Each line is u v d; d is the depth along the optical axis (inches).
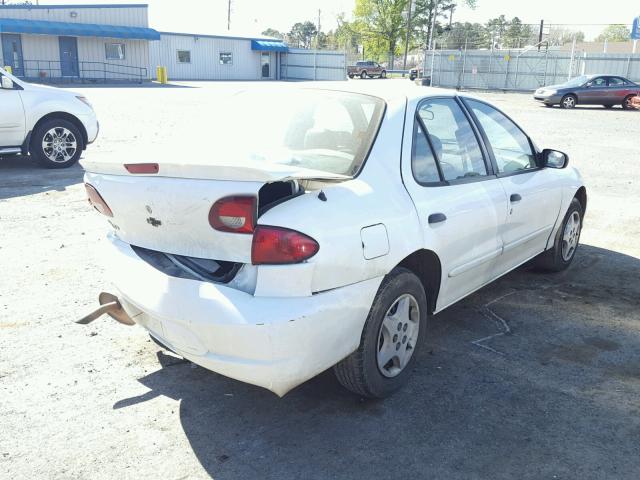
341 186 123.3
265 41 2073.1
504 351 161.5
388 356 134.1
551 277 220.2
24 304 183.8
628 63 1456.7
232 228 107.4
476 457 117.3
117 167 117.6
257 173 103.3
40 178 369.7
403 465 114.9
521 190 179.6
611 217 305.7
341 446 120.5
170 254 119.6
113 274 127.6
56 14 1545.3
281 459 116.5
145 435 123.2
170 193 110.9
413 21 2800.2
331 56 2007.9
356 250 117.3
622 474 112.9
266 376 109.6
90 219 278.1
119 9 1630.2
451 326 176.7
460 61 1648.6
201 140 153.0
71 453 117.1
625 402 137.5
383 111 141.1
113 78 1656.0
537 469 114.0
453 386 143.0
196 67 1923.0
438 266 146.0
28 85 387.2
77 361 151.7
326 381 145.3
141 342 162.6
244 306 107.1
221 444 120.8
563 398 138.7
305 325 108.7
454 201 148.6
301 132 145.9
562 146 557.6
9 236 250.2
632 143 586.6
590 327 177.6
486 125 176.7
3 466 113.0
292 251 107.7
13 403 133.0
